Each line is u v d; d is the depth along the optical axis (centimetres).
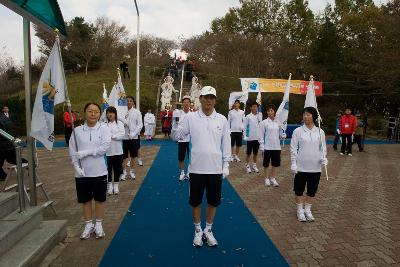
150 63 3591
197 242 443
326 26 2859
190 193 446
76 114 1641
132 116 830
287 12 3653
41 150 1475
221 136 450
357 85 2619
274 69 2877
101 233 473
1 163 815
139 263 398
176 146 1573
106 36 3875
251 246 447
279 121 782
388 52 1997
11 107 2280
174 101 2406
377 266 390
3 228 392
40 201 655
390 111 2630
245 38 3078
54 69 471
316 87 2105
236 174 921
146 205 626
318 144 538
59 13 479
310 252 428
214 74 2869
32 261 374
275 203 645
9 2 392
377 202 655
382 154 1383
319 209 610
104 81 3331
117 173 698
